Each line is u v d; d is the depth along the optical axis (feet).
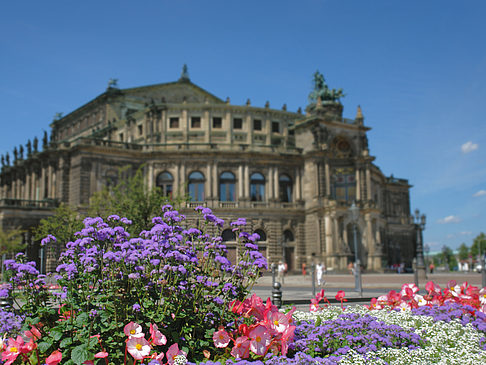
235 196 324.39
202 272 53.31
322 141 335.88
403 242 459.32
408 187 476.95
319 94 374.02
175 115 333.01
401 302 69.56
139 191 207.62
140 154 313.53
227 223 313.32
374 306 70.64
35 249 78.28
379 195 409.28
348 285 195.93
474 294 69.82
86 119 416.87
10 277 53.36
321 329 49.11
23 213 283.18
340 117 348.79
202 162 319.88
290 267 327.67
